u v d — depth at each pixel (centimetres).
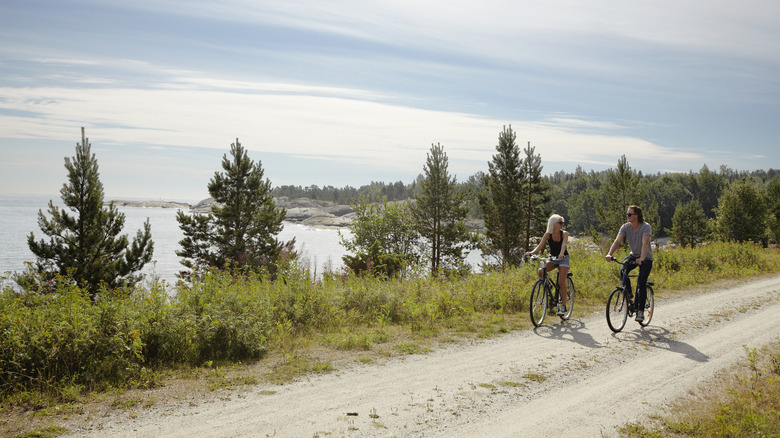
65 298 689
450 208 2569
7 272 916
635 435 432
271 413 462
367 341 735
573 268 1446
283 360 644
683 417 471
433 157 2623
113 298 682
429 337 791
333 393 522
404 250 2525
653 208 4184
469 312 974
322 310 887
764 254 2052
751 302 1116
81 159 1717
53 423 426
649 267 855
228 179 2362
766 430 438
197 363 616
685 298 1189
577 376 594
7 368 501
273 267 2038
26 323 552
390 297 970
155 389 522
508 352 701
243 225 2369
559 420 463
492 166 2891
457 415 469
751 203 3766
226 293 795
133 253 1748
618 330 834
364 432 424
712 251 1886
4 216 18725
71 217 1698
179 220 2291
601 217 2911
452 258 2559
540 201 2866
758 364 642
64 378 511
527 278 1189
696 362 655
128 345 581
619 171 2828
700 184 15625
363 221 2552
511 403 504
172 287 825
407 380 571
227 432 418
